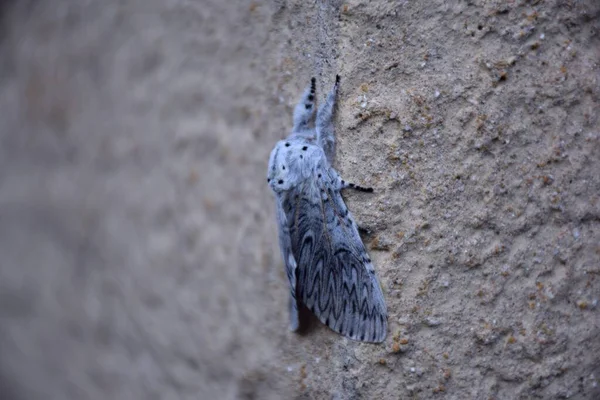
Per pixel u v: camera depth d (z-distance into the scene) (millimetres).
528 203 242
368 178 238
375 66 238
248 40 276
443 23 239
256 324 271
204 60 296
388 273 237
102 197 339
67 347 353
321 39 245
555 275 244
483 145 240
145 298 317
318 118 241
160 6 315
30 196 386
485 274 240
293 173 239
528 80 242
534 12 241
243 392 274
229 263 284
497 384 242
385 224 238
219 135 290
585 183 246
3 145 414
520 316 242
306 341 252
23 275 387
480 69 240
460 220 239
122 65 333
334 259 239
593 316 247
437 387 239
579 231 246
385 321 237
